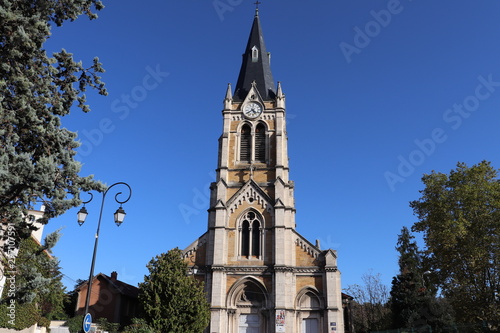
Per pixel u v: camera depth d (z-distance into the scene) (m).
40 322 38.88
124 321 55.28
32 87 19.11
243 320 46.62
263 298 47.00
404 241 64.06
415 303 53.31
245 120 57.28
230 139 56.56
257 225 50.25
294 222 55.81
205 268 48.28
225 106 58.19
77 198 19.31
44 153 19.41
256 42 65.19
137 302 60.34
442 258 41.25
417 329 48.28
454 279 40.12
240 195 51.44
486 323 37.50
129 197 27.31
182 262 43.00
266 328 45.69
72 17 19.66
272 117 57.00
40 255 19.81
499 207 38.16
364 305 74.69
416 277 55.28
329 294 45.66
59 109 20.33
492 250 38.09
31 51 18.05
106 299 54.31
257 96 58.41
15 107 18.16
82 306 54.44
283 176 53.38
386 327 62.03
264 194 50.97
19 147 19.31
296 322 45.81
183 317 39.34
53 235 19.30
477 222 39.09
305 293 46.81
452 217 40.41
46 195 18.77
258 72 61.97
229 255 48.84
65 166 19.14
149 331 36.75
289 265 47.66
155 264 42.97
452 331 43.00
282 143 55.22
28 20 17.47
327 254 47.28
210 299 46.47
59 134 19.53
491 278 38.81
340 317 45.12
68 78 20.62
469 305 39.06
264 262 48.19
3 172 16.08
